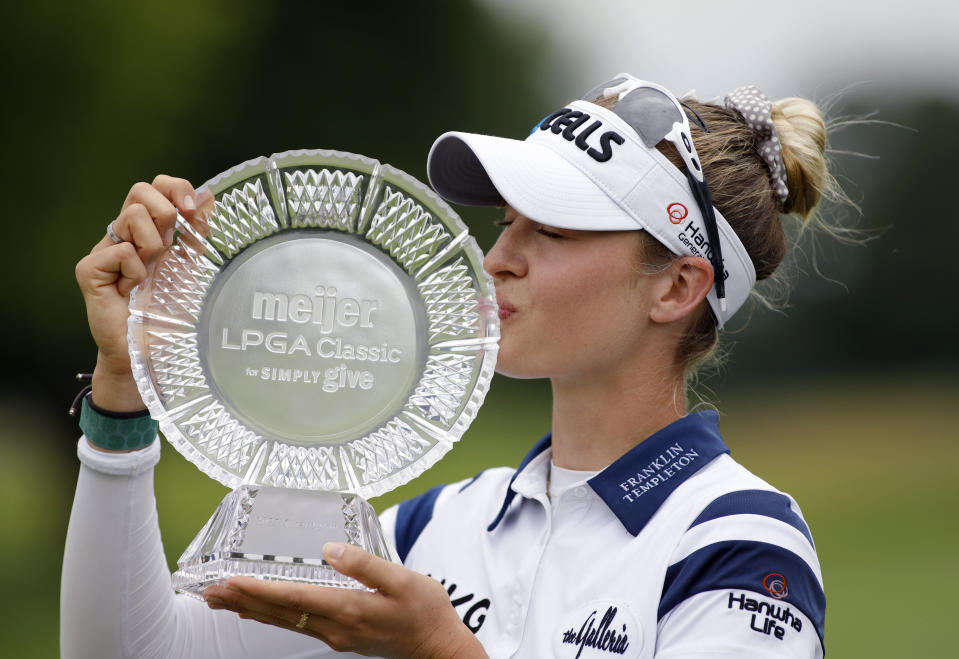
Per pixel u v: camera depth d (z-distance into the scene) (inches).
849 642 877.8
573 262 215.8
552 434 238.1
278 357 187.8
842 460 1692.9
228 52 1221.1
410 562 243.3
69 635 201.8
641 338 224.5
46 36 968.3
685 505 210.4
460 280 193.2
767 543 198.8
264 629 216.1
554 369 219.9
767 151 237.8
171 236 187.6
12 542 1026.7
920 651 849.5
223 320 187.2
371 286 191.0
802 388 2222.0
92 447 195.9
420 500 261.0
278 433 187.5
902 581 1083.9
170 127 1062.4
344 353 189.3
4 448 1101.7
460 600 225.6
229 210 189.2
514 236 223.1
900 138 2432.3
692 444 220.4
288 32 1435.8
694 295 221.8
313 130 1494.8
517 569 221.3
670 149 221.3
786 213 253.3
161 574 208.1
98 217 984.9
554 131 223.6
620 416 226.7
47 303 1001.5
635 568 206.5
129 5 995.3
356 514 184.5
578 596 208.7
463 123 1734.7
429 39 1697.8
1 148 966.4
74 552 198.1
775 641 190.5
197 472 1305.4
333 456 187.9
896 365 2369.6
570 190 212.4
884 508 1422.2
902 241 2406.5
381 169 191.9
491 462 1407.5
